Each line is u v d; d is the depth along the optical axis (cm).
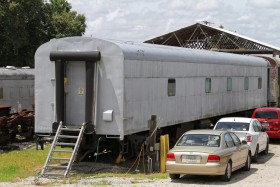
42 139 1922
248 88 3256
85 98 1827
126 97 1817
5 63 4716
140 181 1572
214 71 2680
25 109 2783
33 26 4791
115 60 1797
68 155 2078
